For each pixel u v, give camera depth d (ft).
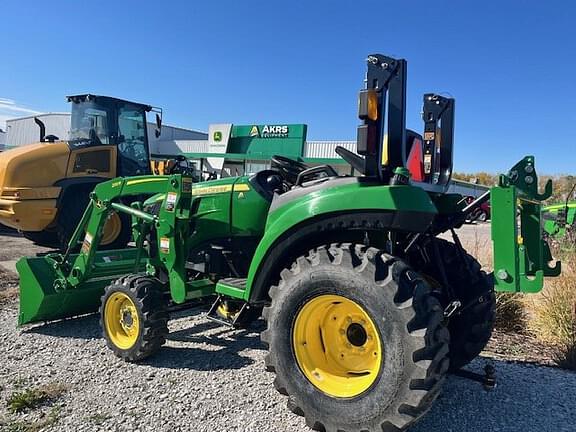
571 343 13.75
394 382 7.96
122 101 30.58
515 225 8.36
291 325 9.33
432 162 11.89
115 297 13.37
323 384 8.97
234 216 13.05
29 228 26.53
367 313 8.35
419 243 11.03
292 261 10.34
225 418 9.96
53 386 11.35
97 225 15.20
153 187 14.07
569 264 18.79
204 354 13.46
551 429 9.61
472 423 9.77
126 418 9.96
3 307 18.07
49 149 26.99
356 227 9.00
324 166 11.25
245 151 65.62
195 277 14.02
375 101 8.96
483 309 11.02
